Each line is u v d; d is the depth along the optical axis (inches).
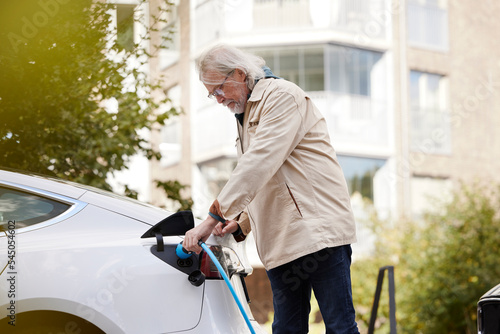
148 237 123.3
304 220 127.6
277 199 129.6
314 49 848.9
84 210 125.4
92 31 207.3
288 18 848.3
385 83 862.5
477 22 911.0
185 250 121.6
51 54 204.8
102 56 215.5
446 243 563.2
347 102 847.1
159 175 887.7
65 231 122.8
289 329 139.2
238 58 132.3
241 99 133.3
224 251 130.5
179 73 882.8
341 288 128.6
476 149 893.2
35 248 118.6
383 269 190.1
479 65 908.0
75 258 118.3
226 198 123.2
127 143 269.7
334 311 129.0
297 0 848.9
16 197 125.2
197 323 119.5
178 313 118.9
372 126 853.8
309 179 129.5
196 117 869.2
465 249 558.3
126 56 219.3
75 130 230.5
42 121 216.8
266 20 849.5
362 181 847.7
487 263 552.7
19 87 207.2
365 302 577.3
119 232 123.6
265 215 131.3
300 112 130.2
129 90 251.0
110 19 208.7
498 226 566.3
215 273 124.3
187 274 121.5
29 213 124.0
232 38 847.7
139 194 278.1
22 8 198.4
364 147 842.2
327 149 133.8
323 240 126.2
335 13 848.9
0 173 128.0
